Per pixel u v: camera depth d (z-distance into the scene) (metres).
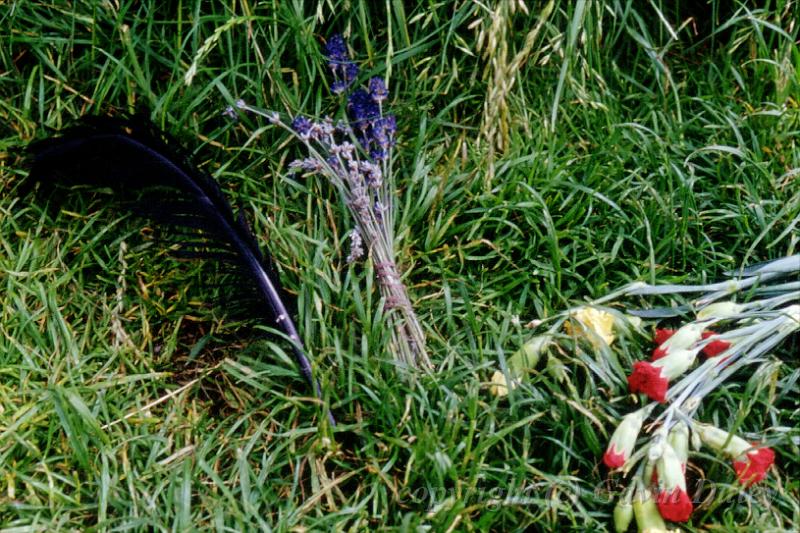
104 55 1.37
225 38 1.37
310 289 1.30
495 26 1.33
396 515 1.23
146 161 1.31
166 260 1.34
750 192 1.35
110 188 1.35
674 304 1.31
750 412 1.26
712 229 1.36
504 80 1.34
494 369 1.28
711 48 1.43
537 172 1.37
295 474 1.24
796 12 1.41
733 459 1.20
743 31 1.42
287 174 1.34
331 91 1.37
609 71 1.43
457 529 1.21
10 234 1.34
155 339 1.32
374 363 1.27
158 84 1.37
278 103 1.36
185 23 1.37
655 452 1.19
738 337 1.24
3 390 1.27
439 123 1.38
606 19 1.43
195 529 1.21
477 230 1.35
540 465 1.26
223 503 1.23
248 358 1.29
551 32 1.40
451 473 1.22
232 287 1.33
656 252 1.34
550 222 1.32
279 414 1.28
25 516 1.22
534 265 1.34
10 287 1.31
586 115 1.39
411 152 1.38
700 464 1.24
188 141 1.36
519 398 1.26
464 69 1.40
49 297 1.31
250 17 1.33
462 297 1.33
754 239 1.34
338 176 1.31
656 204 1.35
